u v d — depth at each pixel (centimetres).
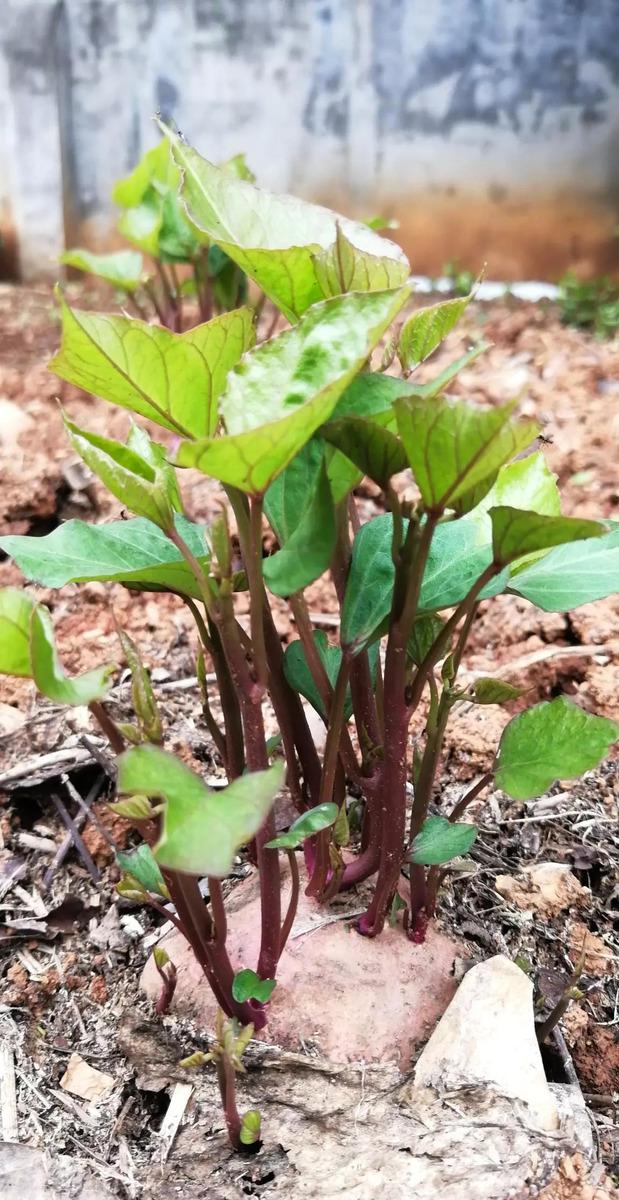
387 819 30
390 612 27
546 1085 31
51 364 24
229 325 24
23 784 43
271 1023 32
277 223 28
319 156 111
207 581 26
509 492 34
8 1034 36
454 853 31
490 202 112
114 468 24
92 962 38
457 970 34
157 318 98
